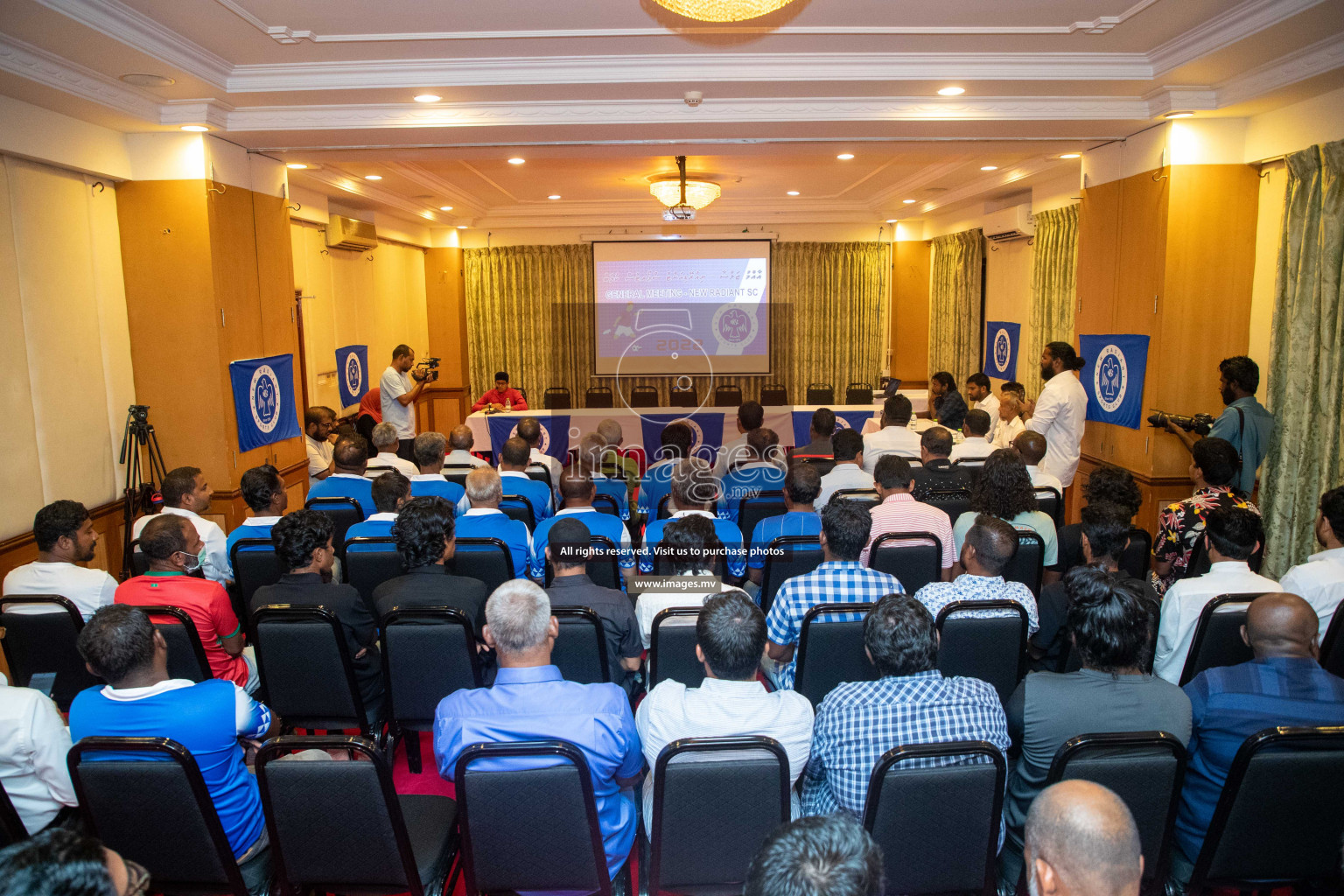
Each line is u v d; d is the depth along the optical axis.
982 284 9.94
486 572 3.15
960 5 3.77
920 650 1.83
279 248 5.91
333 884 1.80
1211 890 2.12
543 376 11.60
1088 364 6.06
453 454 5.09
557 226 11.08
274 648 2.49
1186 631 2.52
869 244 11.36
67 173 4.58
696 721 1.79
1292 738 1.67
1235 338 5.21
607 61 4.50
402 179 7.86
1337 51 3.94
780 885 1.00
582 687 1.85
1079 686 1.87
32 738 1.90
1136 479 5.48
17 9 3.27
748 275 11.33
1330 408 4.50
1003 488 3.29
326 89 4.59
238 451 5.28
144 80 4.25
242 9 3.69
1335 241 4.40
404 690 2.55
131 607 1.90
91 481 4.74
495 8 3.73
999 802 1.69
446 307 11.46
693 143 5.38
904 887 1.74
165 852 1.77
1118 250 5.66
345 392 8.45
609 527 3.45
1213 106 4.82
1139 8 3.77
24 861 1.07
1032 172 7.34
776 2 3.01
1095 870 1.13
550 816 1.71
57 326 4.48
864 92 4.86
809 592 2.53
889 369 11.55
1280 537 4.82
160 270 5.02
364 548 3.21
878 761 1.64
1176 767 1.71
